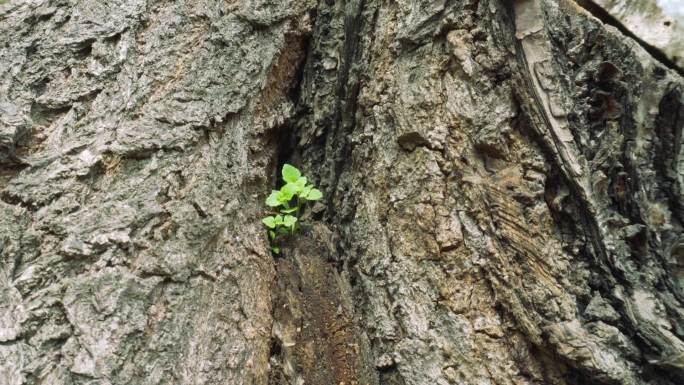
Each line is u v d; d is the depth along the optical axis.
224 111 0.87
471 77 0.81
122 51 0.86
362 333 0.83
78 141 0.80
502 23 0.80
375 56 0.87
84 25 0.87
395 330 0.80
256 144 0.89
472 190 0.79
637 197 0.78
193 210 0.80
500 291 0.77
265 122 0.91
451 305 0.78
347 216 0.89
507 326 0.77
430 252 0.80
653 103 0.79
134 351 0.72
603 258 0.77
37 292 0.72
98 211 0.77
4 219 0.75
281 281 0.85
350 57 0.90
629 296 0.76
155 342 0.73
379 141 0.86
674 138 0.79
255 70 0.90
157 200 0.79
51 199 0.77
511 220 0.78
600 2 0.85
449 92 0.82
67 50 0.85
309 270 0.87
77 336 0.71
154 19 0.90
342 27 0.94
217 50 0.89
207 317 0.77
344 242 0.88
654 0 0.84
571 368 0.76
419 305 0.79
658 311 0.75
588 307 0.76
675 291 0.77
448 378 0.76
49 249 0.74
